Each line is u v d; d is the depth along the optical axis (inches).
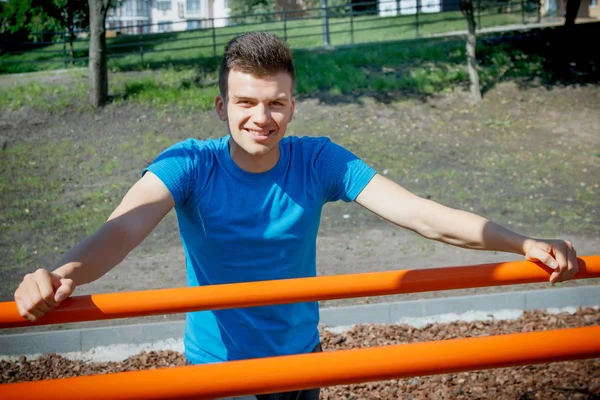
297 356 61.6
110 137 486.6
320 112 527.2
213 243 83.1
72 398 56.4
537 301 236.5
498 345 64.0
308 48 687.1
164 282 296.0
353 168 84.9
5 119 505.4
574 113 534.9
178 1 1576.0
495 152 474.6
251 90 75.1
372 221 379.9
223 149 83.4
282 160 84.0
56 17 762.8
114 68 624.7
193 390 58.5
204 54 711.7
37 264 330.0
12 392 55.9
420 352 62.6
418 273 67.5
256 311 86.3
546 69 611.2
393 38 804.0
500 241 72.1
